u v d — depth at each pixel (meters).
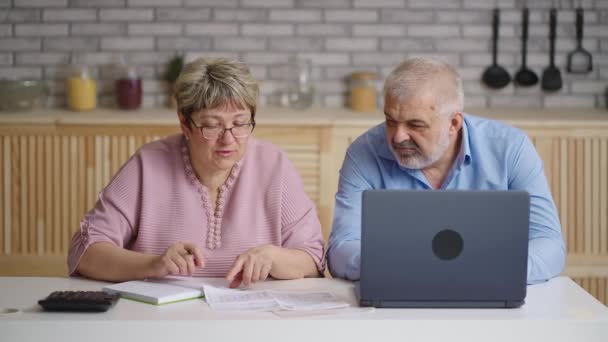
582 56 4.48
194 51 4.46
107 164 4.02
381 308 2.01
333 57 4.48
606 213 4.07
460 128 2.49
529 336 1.93
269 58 4.47
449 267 2.00
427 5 4.46
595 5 4.47
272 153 2.61
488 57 4.49
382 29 4.47
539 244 2.37
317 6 4.45
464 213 1.99
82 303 1.96
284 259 2.34
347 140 3.98
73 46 4.44
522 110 4.44
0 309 2.00
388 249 1.99
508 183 2.56
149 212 2.50
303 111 4.29
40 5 4.41
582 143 4.04
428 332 1.92
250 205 2.54
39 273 4.08
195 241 2.48
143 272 2.25
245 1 4.44
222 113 2.32
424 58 2.37
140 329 1.88
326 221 4.01
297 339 1.90
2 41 4.42
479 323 1.92
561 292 2.19
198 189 2.51
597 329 1.93
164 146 2.57
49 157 4.02
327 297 2.11
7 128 3.99
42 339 1.88
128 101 4.27
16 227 4.05
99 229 2.44
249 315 1.94
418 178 2.52
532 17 4.47
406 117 2.30
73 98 4.25
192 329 1.88
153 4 4.43
